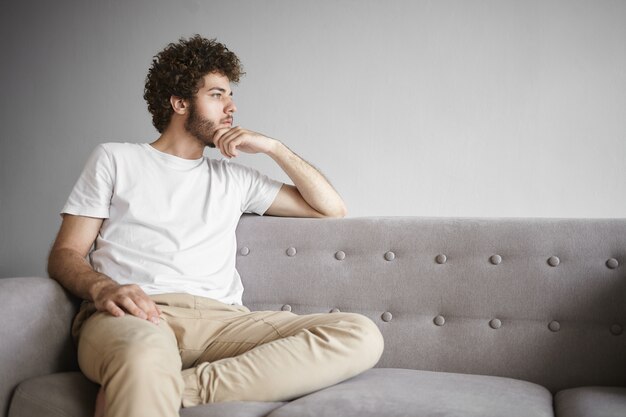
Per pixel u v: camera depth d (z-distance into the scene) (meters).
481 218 1.96
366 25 3.29
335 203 2.19
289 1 3.39
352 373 1.62
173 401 1.39
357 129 3.29
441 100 3.18
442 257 1.93
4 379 1.54
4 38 3.86
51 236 3.77
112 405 1.35
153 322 1.61
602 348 1.75
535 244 1.85
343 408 1.38
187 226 1.96
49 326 1.68
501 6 3.11
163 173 2.00
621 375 1.73
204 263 1.94
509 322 1.84
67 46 3.75
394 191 3.24
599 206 2.99
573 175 3.02
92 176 1.94
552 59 3.04
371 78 3.28
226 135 2.11
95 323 1.57
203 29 3.52
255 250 2.10
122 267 1.88
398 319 1.94
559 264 1.83
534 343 1.80
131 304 1.60
